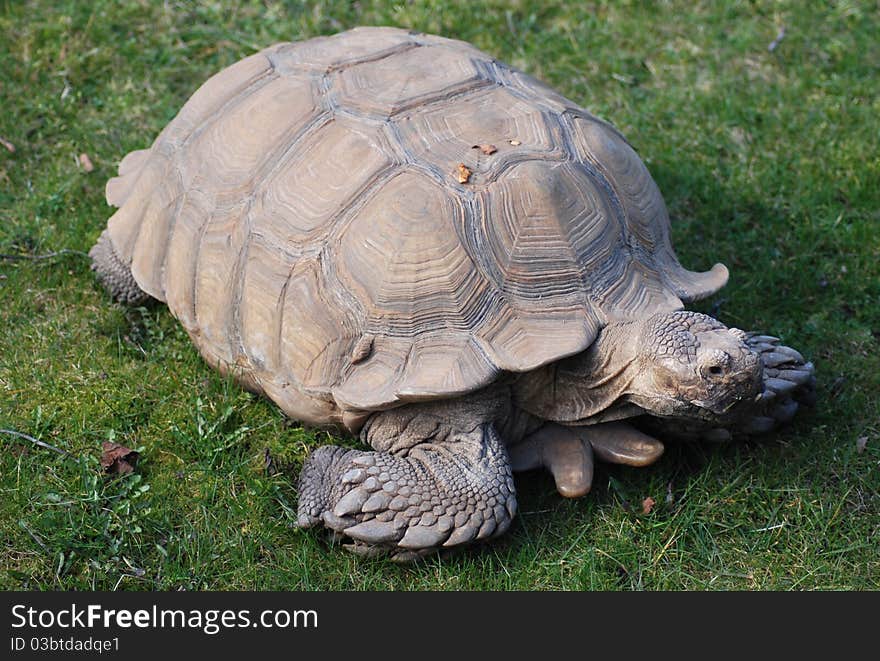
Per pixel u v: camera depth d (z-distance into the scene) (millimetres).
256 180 2189
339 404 2105
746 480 2201
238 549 2127
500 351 2064
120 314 2391
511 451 2166
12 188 2562
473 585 2100
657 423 2184
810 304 2438
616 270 2123
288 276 2133
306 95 2221
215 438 2229
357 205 2119
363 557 2117
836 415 2279
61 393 2283
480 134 2154
